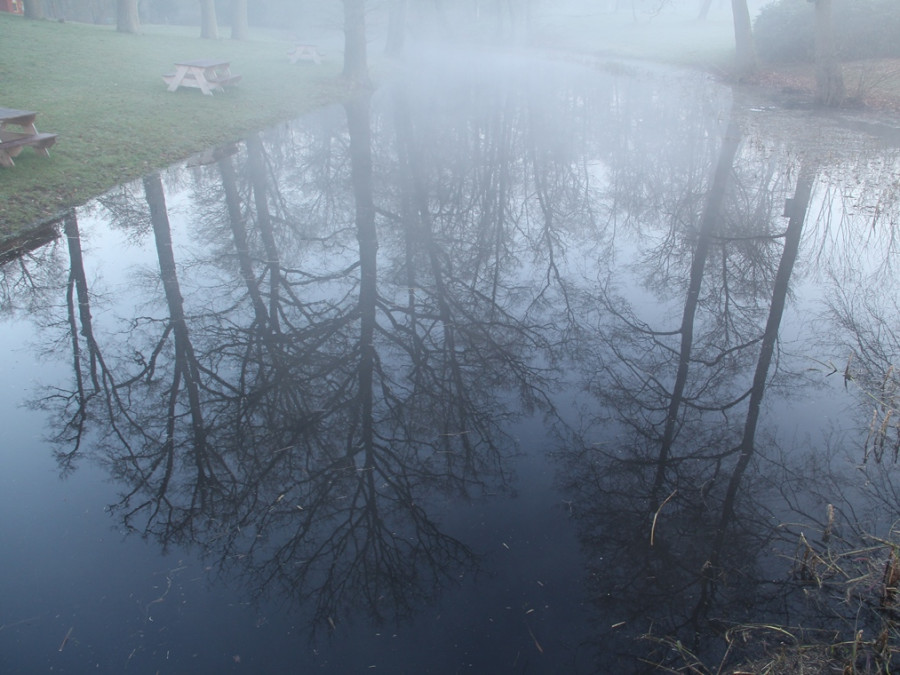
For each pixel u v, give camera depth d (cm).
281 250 874
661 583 382
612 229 984
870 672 318
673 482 469
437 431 531
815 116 1689
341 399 570
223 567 394
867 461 484
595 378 607
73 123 1248
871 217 974
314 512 441
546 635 351
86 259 805
